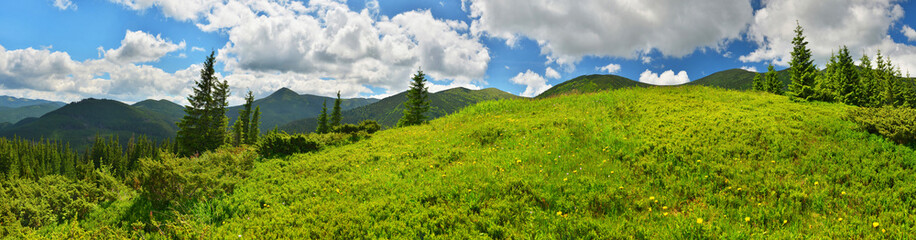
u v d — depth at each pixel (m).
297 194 8.64
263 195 8.64
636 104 16.92
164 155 10.05
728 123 11.88
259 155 14.68
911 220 5.62
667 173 8.30
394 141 15.38
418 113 43.12
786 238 5.33
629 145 10.36
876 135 9.59
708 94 19.09
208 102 47.75
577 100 20.58
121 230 6.86
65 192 8.22
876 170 7.73
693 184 7.58
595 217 6.45
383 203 7.35
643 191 7.40
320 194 8.50
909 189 6.61
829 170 7.74
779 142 9.59
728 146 9.65
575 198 7.00
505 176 8.40
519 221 6.31
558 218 6.18
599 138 11.38
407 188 8.27
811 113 13.01
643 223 6.05
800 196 6.65
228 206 8.04
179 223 7.00
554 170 8.73
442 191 7.68
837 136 9.98
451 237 5.87
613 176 8.20
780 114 12.91
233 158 11.96
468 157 10.77
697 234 5.53
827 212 6.26
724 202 6.77
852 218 5.86
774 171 7.95
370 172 10.09
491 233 5.93
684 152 9.52
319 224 6.66
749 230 5.59
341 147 15.44
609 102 18.25
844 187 6.96
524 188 7.52
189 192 8.76
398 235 6.02
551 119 15.07
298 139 15.22
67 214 7.80
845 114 11.78
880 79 48.62
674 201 6.86
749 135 10.43
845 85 35.19
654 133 11.55
